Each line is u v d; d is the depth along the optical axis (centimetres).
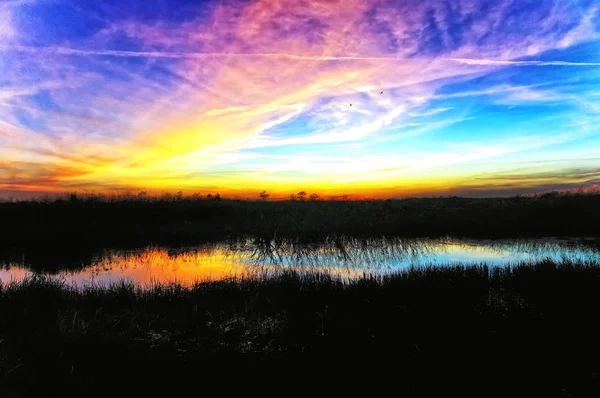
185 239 1755
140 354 542
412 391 481
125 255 1457
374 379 505
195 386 485
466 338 612
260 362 537
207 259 1381
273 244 1633
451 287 847
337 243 1614
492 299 773
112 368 510
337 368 528
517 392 473
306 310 742
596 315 689
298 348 579
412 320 685
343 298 808
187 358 539
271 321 675
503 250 1503
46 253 1491
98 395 459
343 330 635
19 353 533
